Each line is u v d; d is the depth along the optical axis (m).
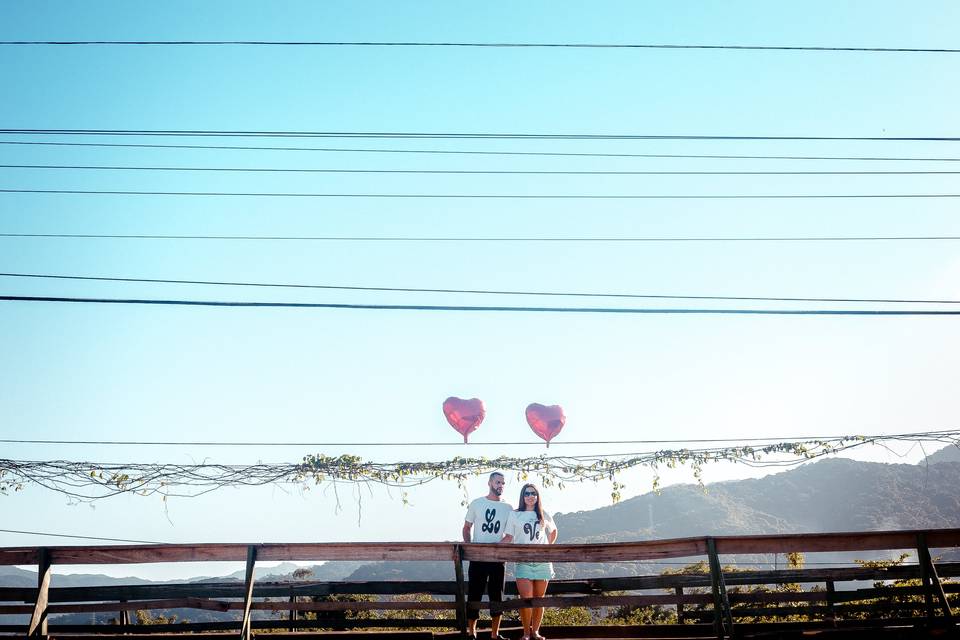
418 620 8.43
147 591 8.34
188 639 8.45
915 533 8.17
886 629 8.10
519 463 12.52
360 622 8.44
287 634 8.44
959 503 113.00
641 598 8.37
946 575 8.53
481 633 9.12
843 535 8.17
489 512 9.05
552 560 8.30
